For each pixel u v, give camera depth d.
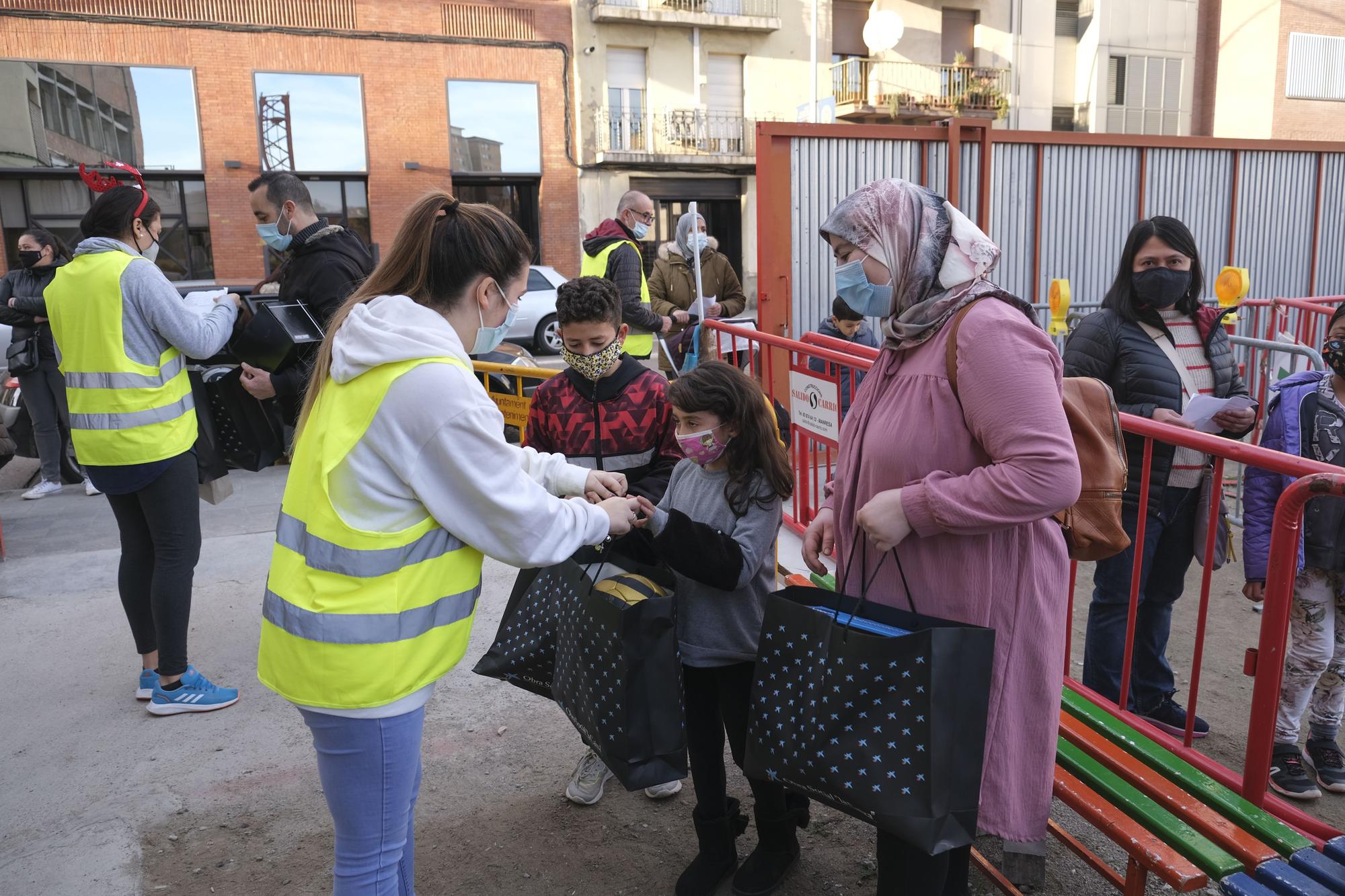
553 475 2.10
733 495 2.23
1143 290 2.99
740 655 2.30
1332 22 23.91
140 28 18.17
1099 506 2.13
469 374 1.66
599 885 2.49
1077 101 24.47
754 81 22.47
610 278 5.07
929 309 1.77
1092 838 2.73
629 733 1.96
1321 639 2.87
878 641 1.67
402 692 1.68
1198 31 24.70
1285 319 7.76
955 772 1.65
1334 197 8.91
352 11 19.38
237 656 3.82
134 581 3.33
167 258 19.22
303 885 2.49
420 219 1.71
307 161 19.69
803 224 6.64
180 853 2.62
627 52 21.72
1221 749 3.16
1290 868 1.87
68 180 18.47
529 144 21.12
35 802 2.85
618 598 2.03
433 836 2.71
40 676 3.65
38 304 6.18
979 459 1.75
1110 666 3.15
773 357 6.45
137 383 3.02
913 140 6.90
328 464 1.63
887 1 22.94
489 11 20.30
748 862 2.43
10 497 6.45
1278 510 2.01
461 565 1.75
